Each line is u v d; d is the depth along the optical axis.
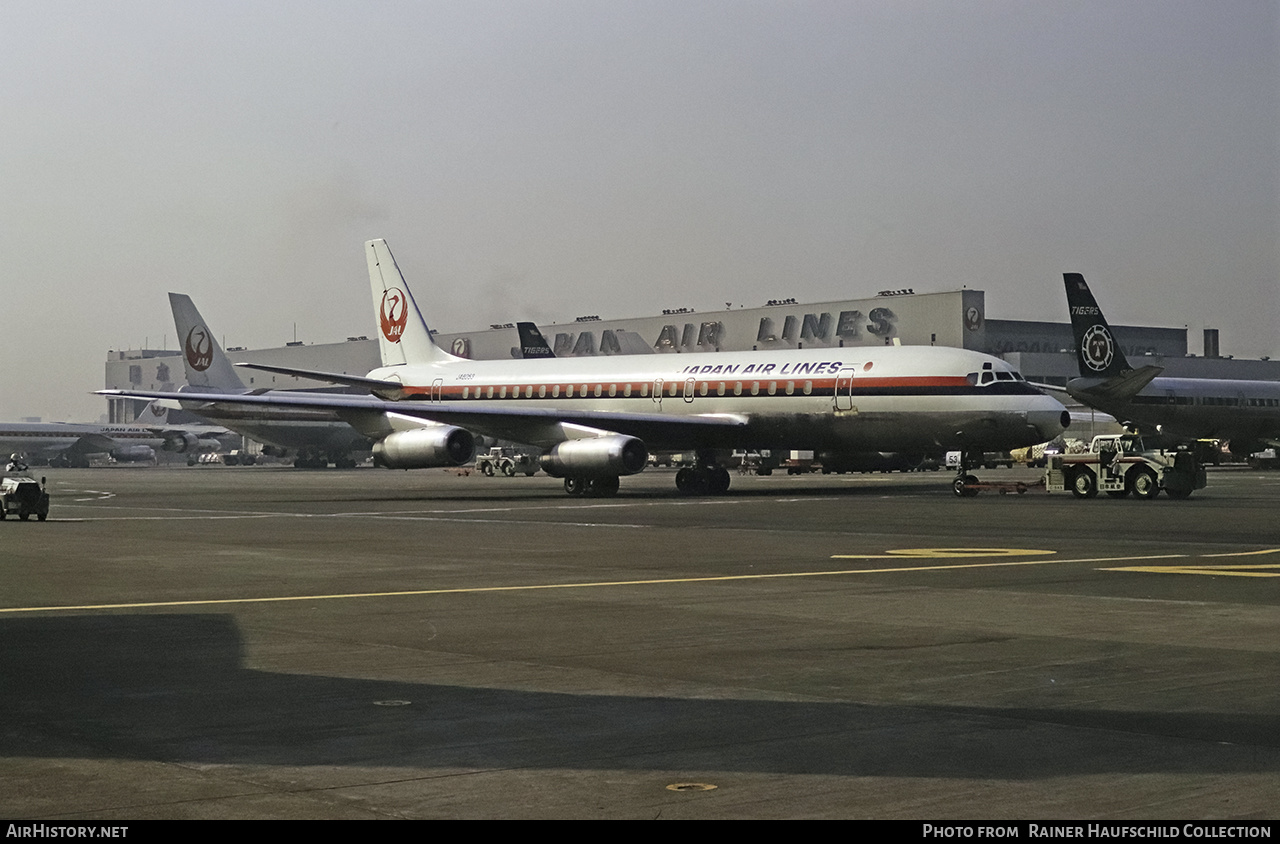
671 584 21.17
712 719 10.86
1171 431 90.12
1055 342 152.25
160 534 33.22
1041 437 48.97
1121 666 13.41
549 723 10.72
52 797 8.47
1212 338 169.38
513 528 34.94
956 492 53.50
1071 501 47.59
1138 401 87.69
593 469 50.81
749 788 8.69
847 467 62.66
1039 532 32.47
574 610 17.98
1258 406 93.44
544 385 60.38
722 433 54.53
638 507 45.28
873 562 24.84
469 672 13.15
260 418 113.56
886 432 51.22
